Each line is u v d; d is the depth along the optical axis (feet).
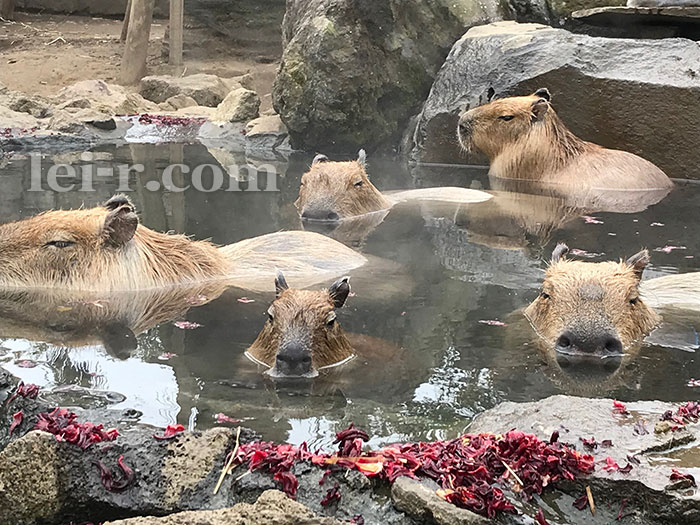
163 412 5.51
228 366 6.15
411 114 15.38
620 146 12.71
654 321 7.06
